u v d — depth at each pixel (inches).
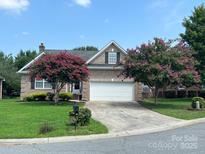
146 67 1011.9
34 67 1087.6
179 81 1000.9
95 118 756.6
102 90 1344.7
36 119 680.4
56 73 1058.1
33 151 417.1
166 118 775.1
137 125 666.2
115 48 1384.1
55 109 888.3
